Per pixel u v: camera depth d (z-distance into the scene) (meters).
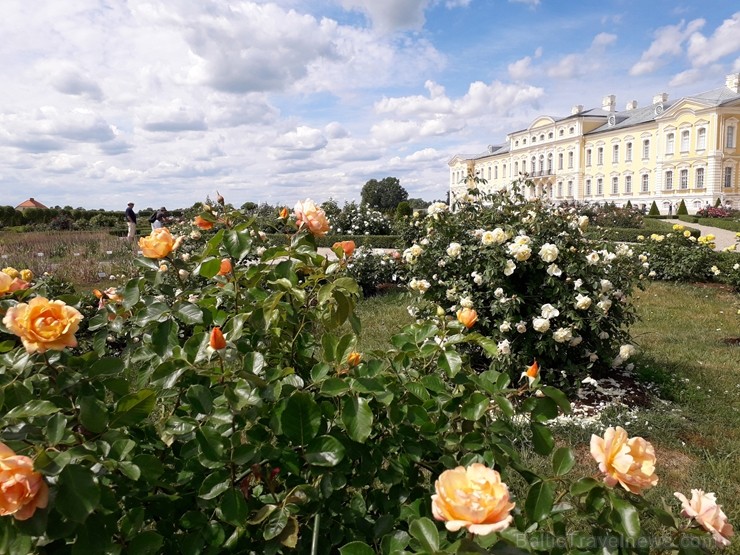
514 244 4.24
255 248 2.07
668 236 10.21
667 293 8.70
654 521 2.22
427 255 4.84
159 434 1.43
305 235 1.75
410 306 5.04
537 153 62.53
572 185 57.84
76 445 1.06
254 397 1.21
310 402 1.19
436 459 1.47
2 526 0.90
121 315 1.65
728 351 5.27
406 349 1.55
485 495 0.86
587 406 3.91
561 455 1.19
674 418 3.57
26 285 1.58
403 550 1.13
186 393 1.28
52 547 1.10
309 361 1.64
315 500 1.22
